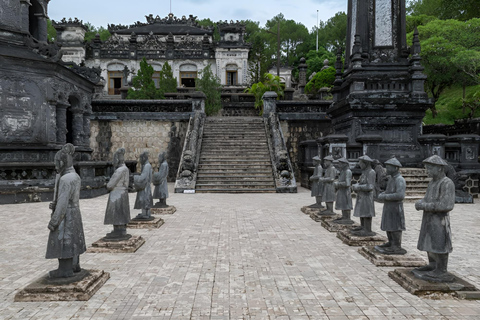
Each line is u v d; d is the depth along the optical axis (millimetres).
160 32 54312
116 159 7367
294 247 7395
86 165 15398
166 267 6086
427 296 4801
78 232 5066
